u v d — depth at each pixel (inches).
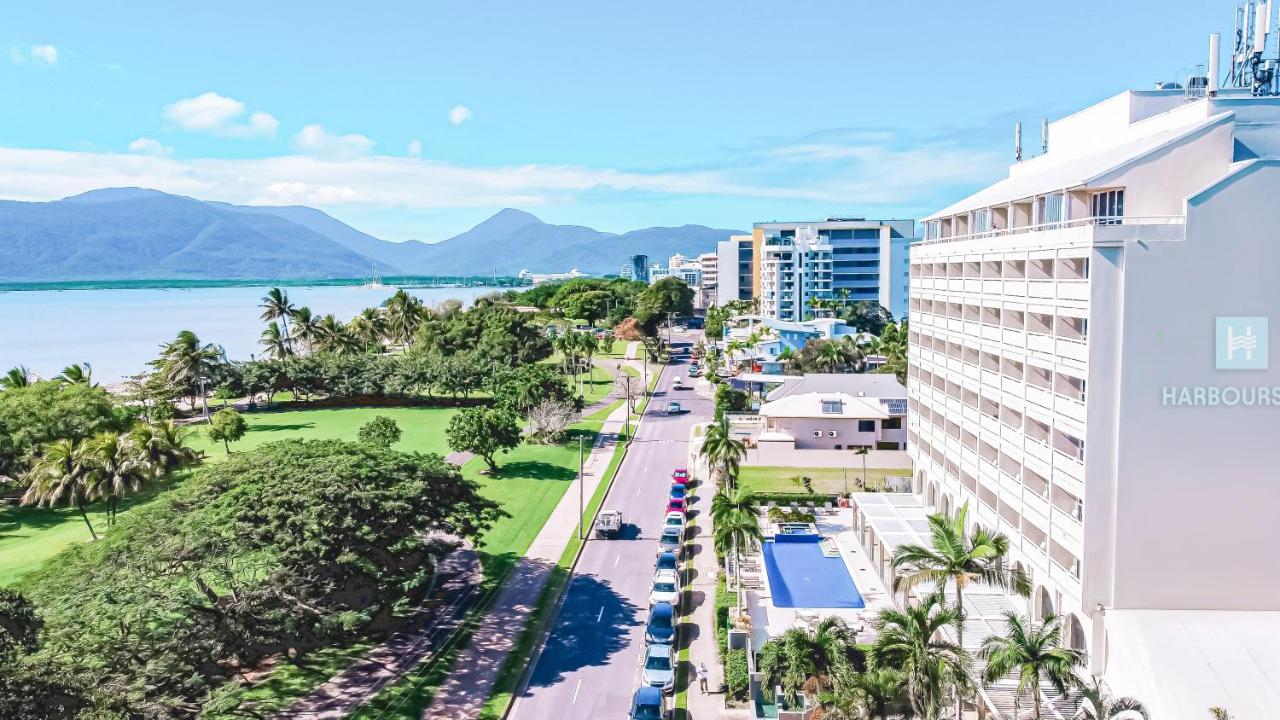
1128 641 1614.2
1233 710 1460.4
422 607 2393.0
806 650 1632.6
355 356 6402.6
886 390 4343.0
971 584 2139.5
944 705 1658.5
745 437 4488.2
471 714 1801.2
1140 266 1641.2
